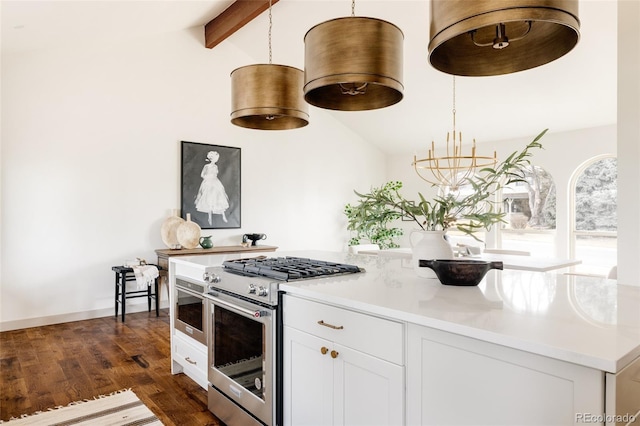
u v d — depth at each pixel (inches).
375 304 54.7
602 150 210.2
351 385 58.8
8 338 151.1
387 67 60.0
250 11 181.9
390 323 53.2
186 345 107.6
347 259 109.0
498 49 52.8
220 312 87.8
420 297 59.2
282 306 72.1
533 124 221.6
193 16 191.2
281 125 94.8
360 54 58.6
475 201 72.7
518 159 68.6
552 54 49.5
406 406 51.5
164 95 202.8
